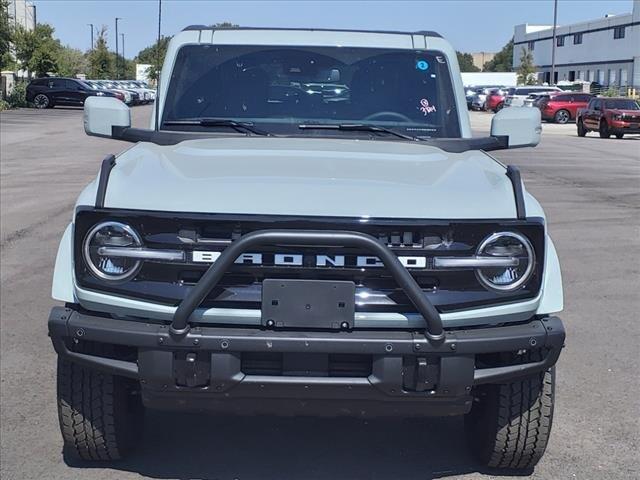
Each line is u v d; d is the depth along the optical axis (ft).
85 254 11.38
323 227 11.10
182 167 12.55
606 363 19.31
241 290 11.13
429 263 11.21
